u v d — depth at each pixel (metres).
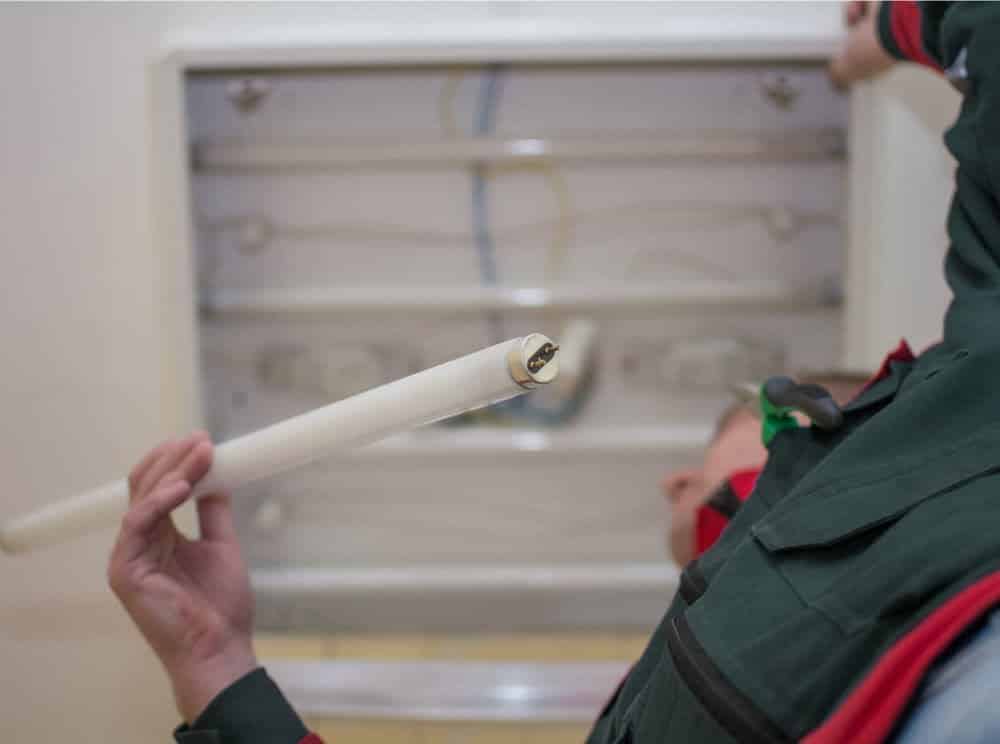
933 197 0.77
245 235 0.86
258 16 0.77
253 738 0.49
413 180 0.87
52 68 0.74
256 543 0.92
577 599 0.91
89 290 0.76
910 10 0.62
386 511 0.92
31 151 0.74
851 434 0.38
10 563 0.71
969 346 0.36
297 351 0.89
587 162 0.86
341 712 0.83
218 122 0.84
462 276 0.88
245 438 0.49
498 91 0.84
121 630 0.73
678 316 0.90
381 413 0.41
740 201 0.87
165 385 0.77
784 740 0.31
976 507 0.30
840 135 0.84
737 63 0.80
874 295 0.81
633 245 0.88
